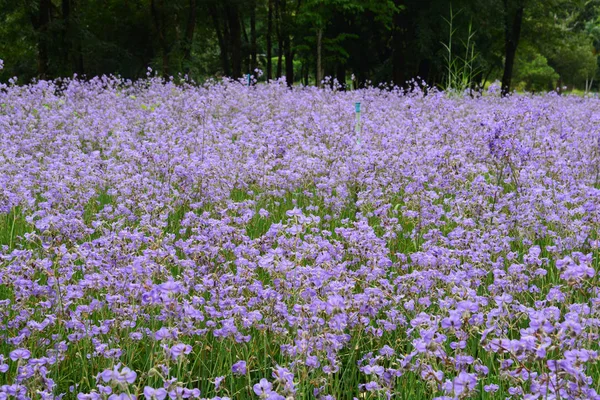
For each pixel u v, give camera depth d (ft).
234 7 104.32
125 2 105.81
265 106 42.11
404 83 96.73
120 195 21.66
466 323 10.24
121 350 11.62
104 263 13.98
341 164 25.16
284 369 9.50
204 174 21.95
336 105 39.32
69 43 85.71
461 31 95.96
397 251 18.24
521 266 13.85
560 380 8.90
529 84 224.12
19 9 85.66
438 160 24.82
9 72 106.93
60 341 12.24
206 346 12.10
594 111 47.57
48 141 30.96
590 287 14.12
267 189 23.17
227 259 16.38
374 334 12.21
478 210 19.83
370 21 111.75
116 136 30.30
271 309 12.26
